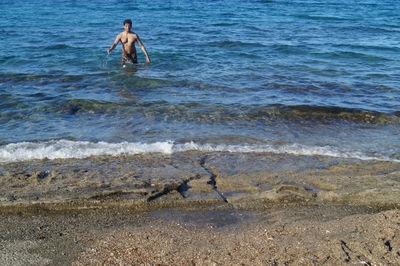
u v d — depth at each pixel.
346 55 13.75
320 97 8.89
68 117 7.42
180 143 6.29
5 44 13.88
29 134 6.57
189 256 3.55
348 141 6.59
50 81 9.64
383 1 38.97
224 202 4.61
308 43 15.83
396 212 4.16
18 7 26.45
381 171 5.39
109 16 22.84
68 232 4.02
